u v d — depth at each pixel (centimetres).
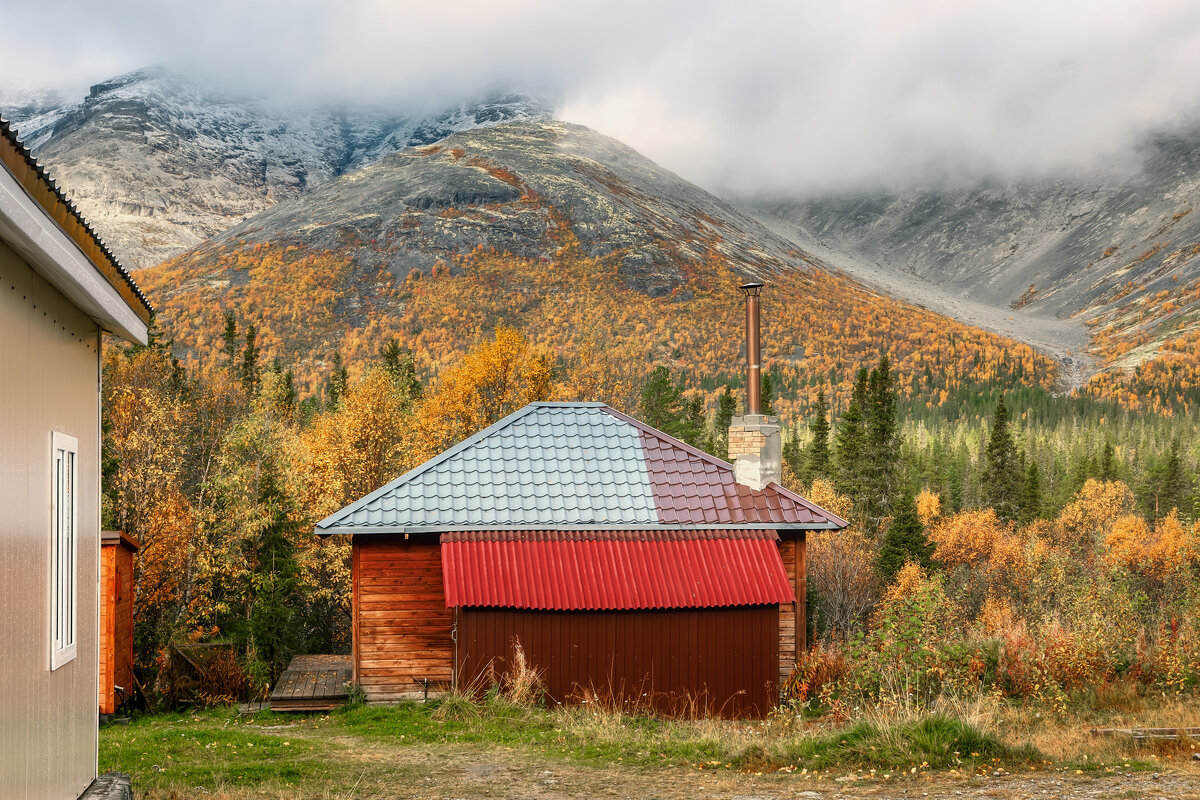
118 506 3091
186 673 2017
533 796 878
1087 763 942
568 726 1322
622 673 1652
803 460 9219
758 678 1691
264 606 2542
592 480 1842
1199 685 1512
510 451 1883
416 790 916
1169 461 10444
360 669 1716
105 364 5153
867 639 1565
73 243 554
